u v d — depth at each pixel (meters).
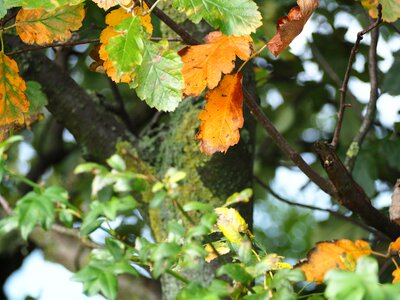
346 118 1.74
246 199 0.94
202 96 1.36
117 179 0.89
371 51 1.38
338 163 1.14
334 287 0.81
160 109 1.05
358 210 1.18
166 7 1.35
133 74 1.05
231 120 1.10
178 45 1.31
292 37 1.07
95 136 1.43
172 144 1.37
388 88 1.62
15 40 1.37
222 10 1.03
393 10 1.11
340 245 1.00
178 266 0.97
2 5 1.03
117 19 1.07
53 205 0.89
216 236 1.18
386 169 1.74
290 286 0.92
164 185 0.91
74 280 0.87
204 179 1.35
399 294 0.82
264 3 1.65
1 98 1.09
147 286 1.70
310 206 1.53
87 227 0.90
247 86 1.35
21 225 0.87
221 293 0.89
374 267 0.82
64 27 1.08
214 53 1.08
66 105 1.43
